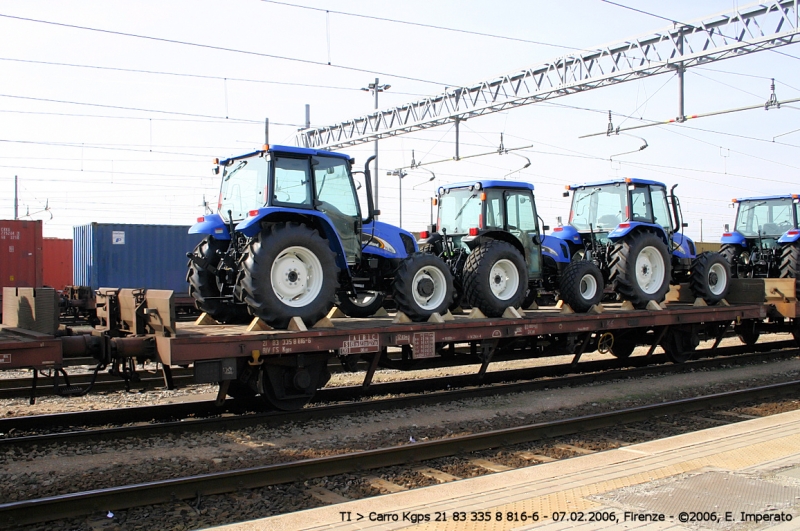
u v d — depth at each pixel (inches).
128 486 185.9
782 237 530.6
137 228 729.0
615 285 418.6
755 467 192.9
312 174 301.0
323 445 248.8
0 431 257.1
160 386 369.4
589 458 206.4
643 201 446.6
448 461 232.8
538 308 444.1
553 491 173.6
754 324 515.5
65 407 313.1
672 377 406.3
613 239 447.2
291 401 289.9
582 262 395.2
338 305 378.3
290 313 274.2
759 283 474.9
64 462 221.9
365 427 276.2
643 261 424.2
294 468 208.8
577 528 148.4
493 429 278.7
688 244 487.8
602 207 459.8
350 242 320.5
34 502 172.9
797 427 244.7
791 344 566.9
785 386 356.5
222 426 266.1
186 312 757.3
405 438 260.7
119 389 358.0
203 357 247.8
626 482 180.5
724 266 471.8
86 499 179.6
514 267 360.8
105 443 243.0
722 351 518.9
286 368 284.4
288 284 278.7
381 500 168.7
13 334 240.5
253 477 202.1
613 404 330.0
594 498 167.9
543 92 623.8
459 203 407.2
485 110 689.0
